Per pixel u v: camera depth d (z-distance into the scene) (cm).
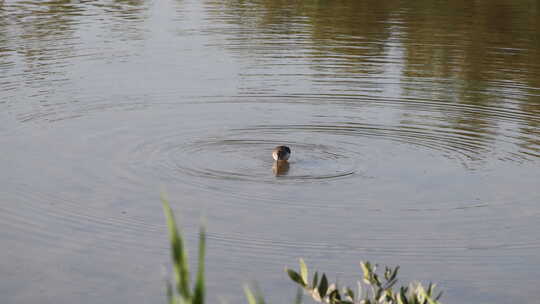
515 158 2119
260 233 1636
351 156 2117
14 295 1359
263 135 2269
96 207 1745
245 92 2678
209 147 2155
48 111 2428
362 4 4409
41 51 3170
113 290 1384
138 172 1959
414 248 1591
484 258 1547
